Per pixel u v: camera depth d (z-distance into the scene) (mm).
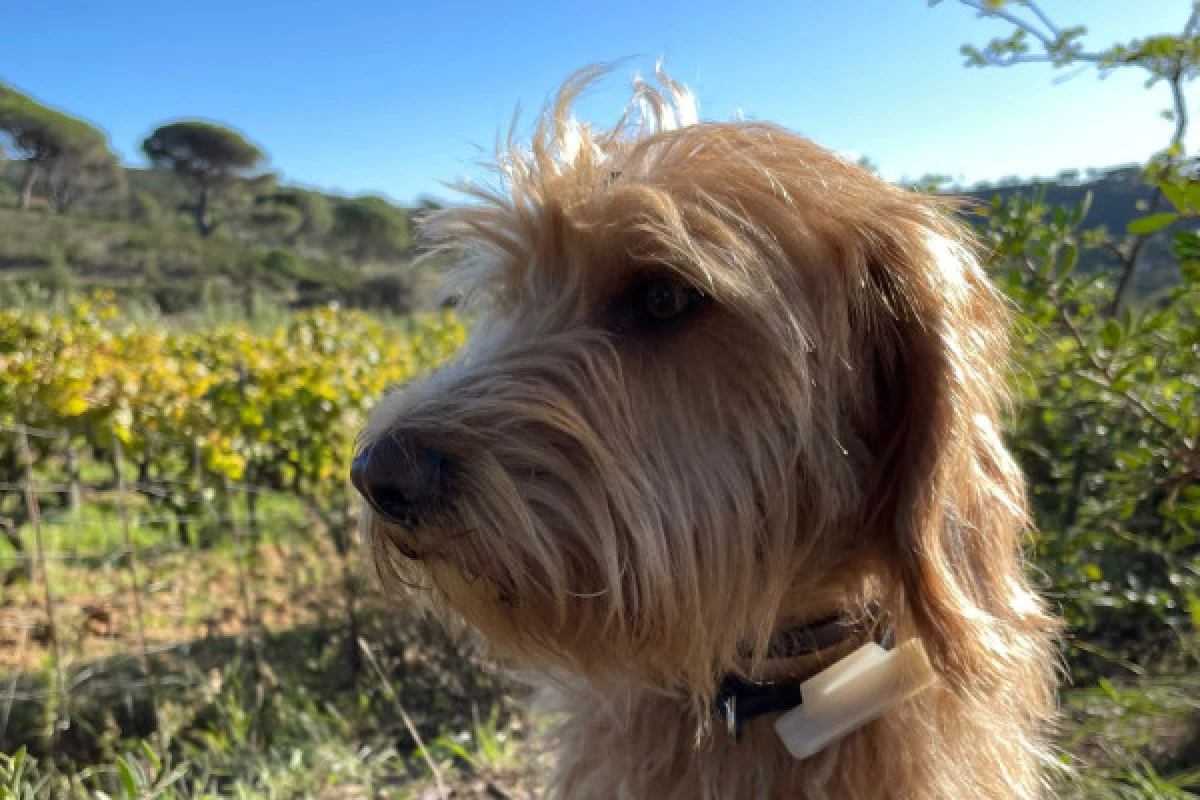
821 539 368
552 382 346
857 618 396
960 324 361
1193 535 581
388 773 691
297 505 1314
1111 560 708
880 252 366
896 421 370
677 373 347
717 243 342
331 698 803
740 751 384
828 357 357
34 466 1186
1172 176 529
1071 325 577
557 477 329
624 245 353
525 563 323
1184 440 562
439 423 328
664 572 334
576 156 389
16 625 832
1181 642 644
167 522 1070
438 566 340
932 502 347
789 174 365
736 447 348
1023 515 390
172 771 625
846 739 377
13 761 547
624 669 363
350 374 1602
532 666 380
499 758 685
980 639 349
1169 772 569
